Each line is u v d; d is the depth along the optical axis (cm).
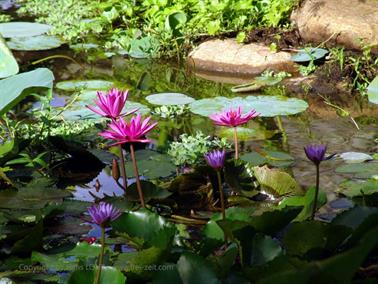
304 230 235
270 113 480
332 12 620
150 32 701
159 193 320
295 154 406
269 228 249
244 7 673
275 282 188
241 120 342
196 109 492
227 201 338
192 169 360
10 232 301
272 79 581
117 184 367
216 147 418
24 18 826
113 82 580
